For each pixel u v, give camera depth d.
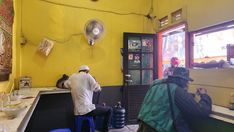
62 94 4.05
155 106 1.93
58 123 4.00
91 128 3.44
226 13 2.43
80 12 4.28
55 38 4.10
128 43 4.51
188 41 3.20
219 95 2.38
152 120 1.88
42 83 4.00
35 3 3.97
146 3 4.79
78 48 4.26
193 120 2.01
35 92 3.18
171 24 3.96
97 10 4.41
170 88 1.92
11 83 3.23
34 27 3.96
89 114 3.46
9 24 2.84
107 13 4.49
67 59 4.18
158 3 4.53
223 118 1.75
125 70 4.45
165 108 1.86
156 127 1.83
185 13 3.44
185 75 2.01
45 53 3.93
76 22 4.25
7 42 2.71
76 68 4.24
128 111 4.40
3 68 2.49
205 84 2.63
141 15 4.75
